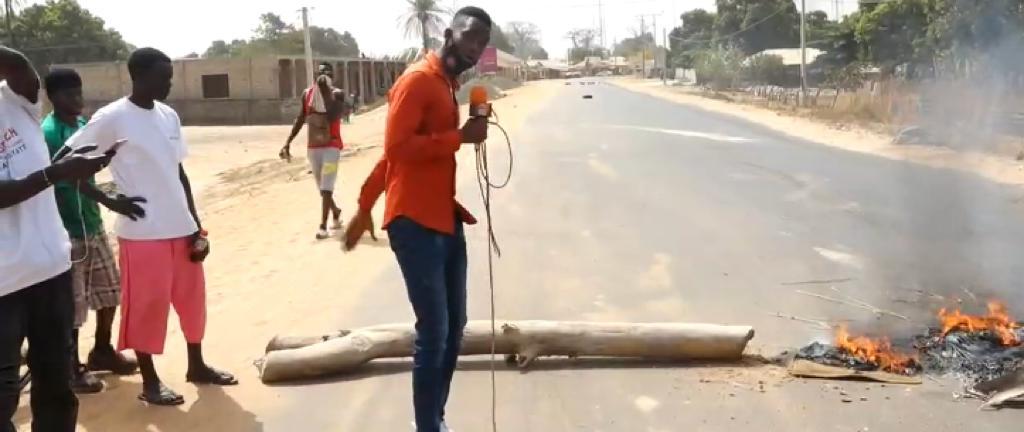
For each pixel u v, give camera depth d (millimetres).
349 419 4512
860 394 4645
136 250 4566
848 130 22750
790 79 59594
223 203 13758
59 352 3637
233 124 48094
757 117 30891
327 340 5305
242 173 19266
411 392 4859
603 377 5004
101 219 5059
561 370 5129
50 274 3492
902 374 4883
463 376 5062
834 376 4871
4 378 3408
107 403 4715
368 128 34656
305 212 11492
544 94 60719
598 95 57656
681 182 13445
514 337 5168
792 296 6613
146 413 4574
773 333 5719
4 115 3410
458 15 3818
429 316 3859
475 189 13047
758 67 60281
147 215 4555
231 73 49531
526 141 21781
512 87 79875
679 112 35719
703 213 10555
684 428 4309
